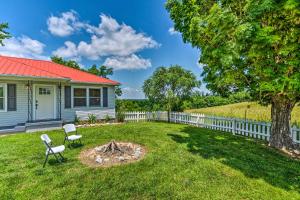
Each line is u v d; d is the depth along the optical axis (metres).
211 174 4.41
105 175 4.31
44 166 4.84
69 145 6.78
